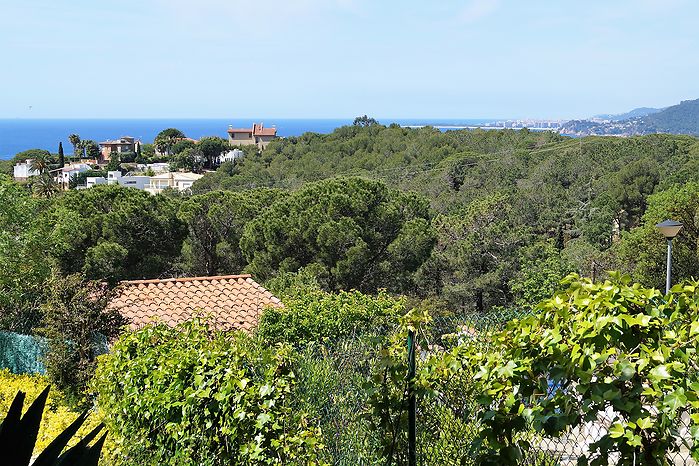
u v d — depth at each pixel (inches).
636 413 96.0
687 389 94.7
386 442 148.8
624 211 1699.1
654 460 96.4
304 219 971.9
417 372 146.2
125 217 1008.2
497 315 197.3
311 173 2183.8
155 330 245.0
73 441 240.4
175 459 204.5
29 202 708.0
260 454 173.3
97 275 916.0
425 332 160.7
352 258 939.3
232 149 4224.9
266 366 186.7
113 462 235.1
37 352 454.9
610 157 1916.8
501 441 114.6
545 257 1023.6
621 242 1107.9
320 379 201.8
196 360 200.1
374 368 149.3
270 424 175.0
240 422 177.6
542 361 108.3
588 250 1051.9
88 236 986.1
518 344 111.5
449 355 145.0
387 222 1002.1
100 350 418.0
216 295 592.7
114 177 3853.3
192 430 198.8
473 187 1798.7
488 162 1898.4
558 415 103.4
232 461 182.9
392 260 1006.4
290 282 866.1
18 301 598.5
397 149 2276.1
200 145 4153.5
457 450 144.5
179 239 1081.4
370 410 173.0
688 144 1936.5
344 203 990.4
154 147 5492.1
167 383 210.2
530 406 111.7
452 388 146.1
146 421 223.1
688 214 789.9
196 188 2180.1
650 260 812.6
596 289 104.9
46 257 725.3
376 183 1039.6
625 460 99.4
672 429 94.8
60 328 408.8
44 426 254.1
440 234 1115.3
